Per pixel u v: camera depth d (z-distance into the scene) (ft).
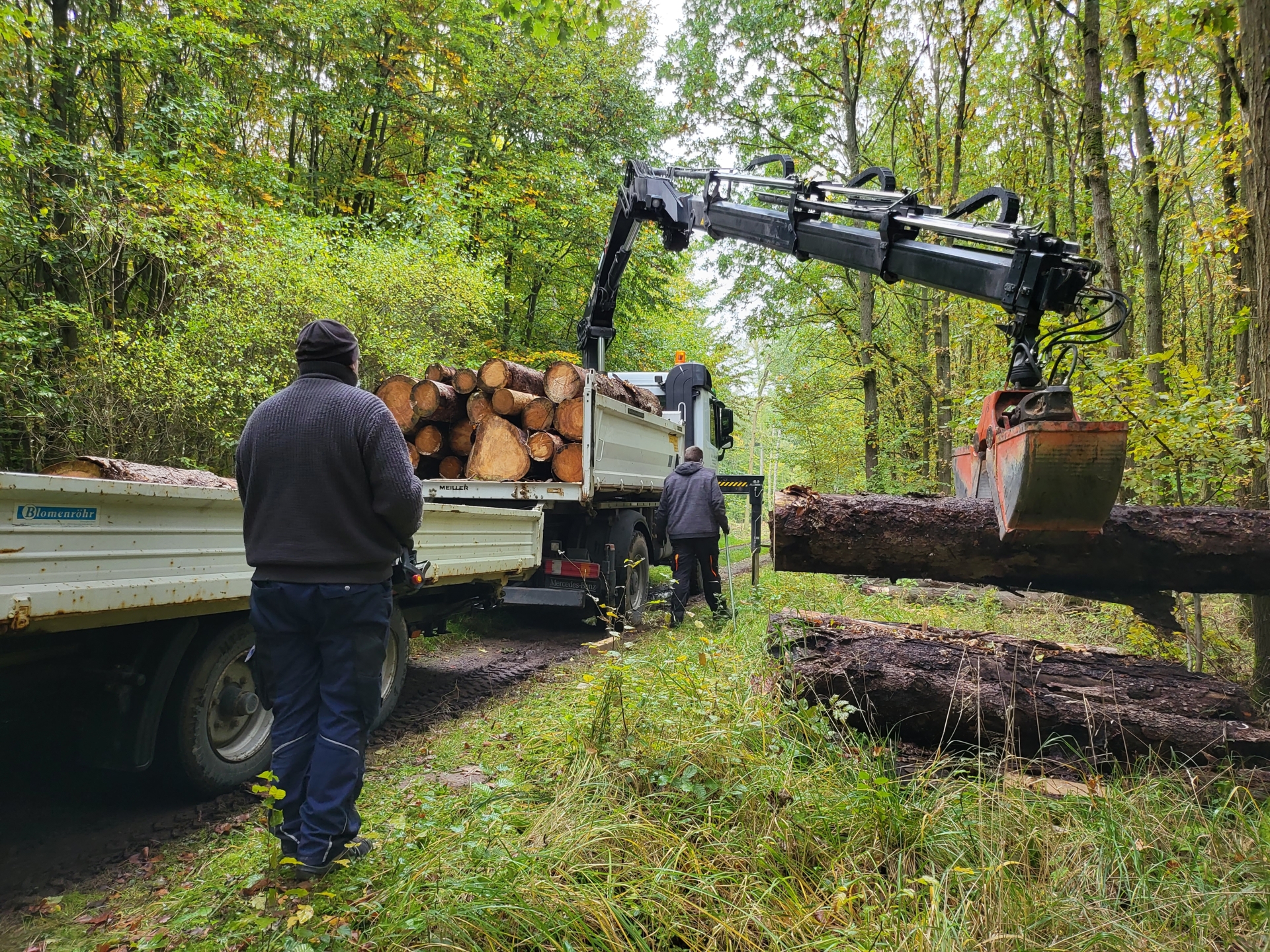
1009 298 10.05
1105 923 6.09
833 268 46.52
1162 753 9.35
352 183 42.91
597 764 8.68
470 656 18.57
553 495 19.19
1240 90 16.90
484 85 42.91
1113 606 17.58
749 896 6.48
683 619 21.67
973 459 11.68
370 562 7.63
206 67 31.55
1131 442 13.48
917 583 26.66
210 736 9.89
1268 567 10.14
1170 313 40.55
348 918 6.23
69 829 8.99
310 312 21.48
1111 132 32.55
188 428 19.71
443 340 27.30
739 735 9.22
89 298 21.38
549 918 5.97
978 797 8.04
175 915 6.98
